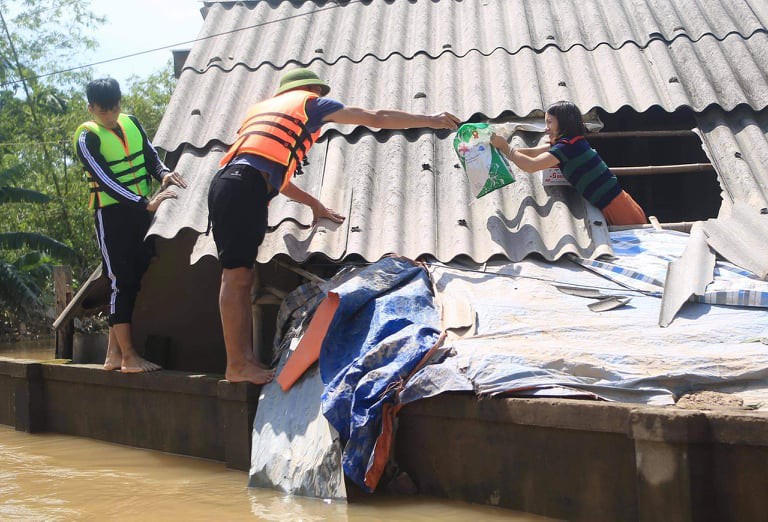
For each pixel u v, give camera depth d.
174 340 6.91
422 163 6.66
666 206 8.52
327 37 8.48
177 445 5.68
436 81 7.72
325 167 6.70
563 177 6.26
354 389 4.55
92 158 5.87
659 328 4.75
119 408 6.08
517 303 5.11
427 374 4.46
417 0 9.09
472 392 4.32
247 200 5.13
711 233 5.65
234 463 5.20
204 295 6.91
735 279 5.14
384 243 5.83
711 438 3.56
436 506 4.32
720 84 7.28
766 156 6.53
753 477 3.50
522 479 4.16
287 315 5.58
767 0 8.48
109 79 5.95
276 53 8.27
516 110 7.08
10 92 26.72
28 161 23.98
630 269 5.39
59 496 4.73
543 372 4.29
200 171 6.68
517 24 8.35
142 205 5.89
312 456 4.59
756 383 4.18
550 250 5.75
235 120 7.33
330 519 4.15
